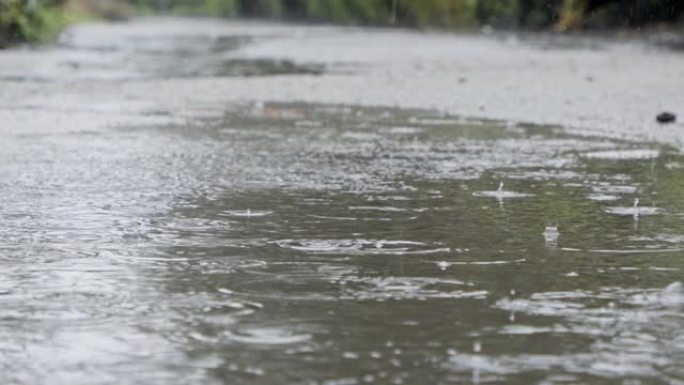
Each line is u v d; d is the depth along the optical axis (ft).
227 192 44.27
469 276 28.96
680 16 211.00
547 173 50.08
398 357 21.58
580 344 22.54
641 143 61.98
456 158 55.77
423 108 86.84
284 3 532.32
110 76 129.70
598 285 27.96
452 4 302.45
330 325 23.95
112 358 21.54
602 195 43.39
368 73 131.23
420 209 39.99
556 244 33.42
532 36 237.66
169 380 20.15
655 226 36.55
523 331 23.52
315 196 43.16
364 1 384.68
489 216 38.47
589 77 112.06
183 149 59.72
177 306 25.72
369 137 66.23
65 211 39.75
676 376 20.45
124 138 65.46
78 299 26.48
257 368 20.85
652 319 24.57
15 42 215.51
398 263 30.66
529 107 85.35
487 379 20.24
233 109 86.99
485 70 132.26
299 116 80.74
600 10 234.99
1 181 47.26
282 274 29.27
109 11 533.14
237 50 202.90
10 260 31.22
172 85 114.32
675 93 92.99
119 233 35.47
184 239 34.40
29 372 20.67
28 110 85.10
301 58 170.91
